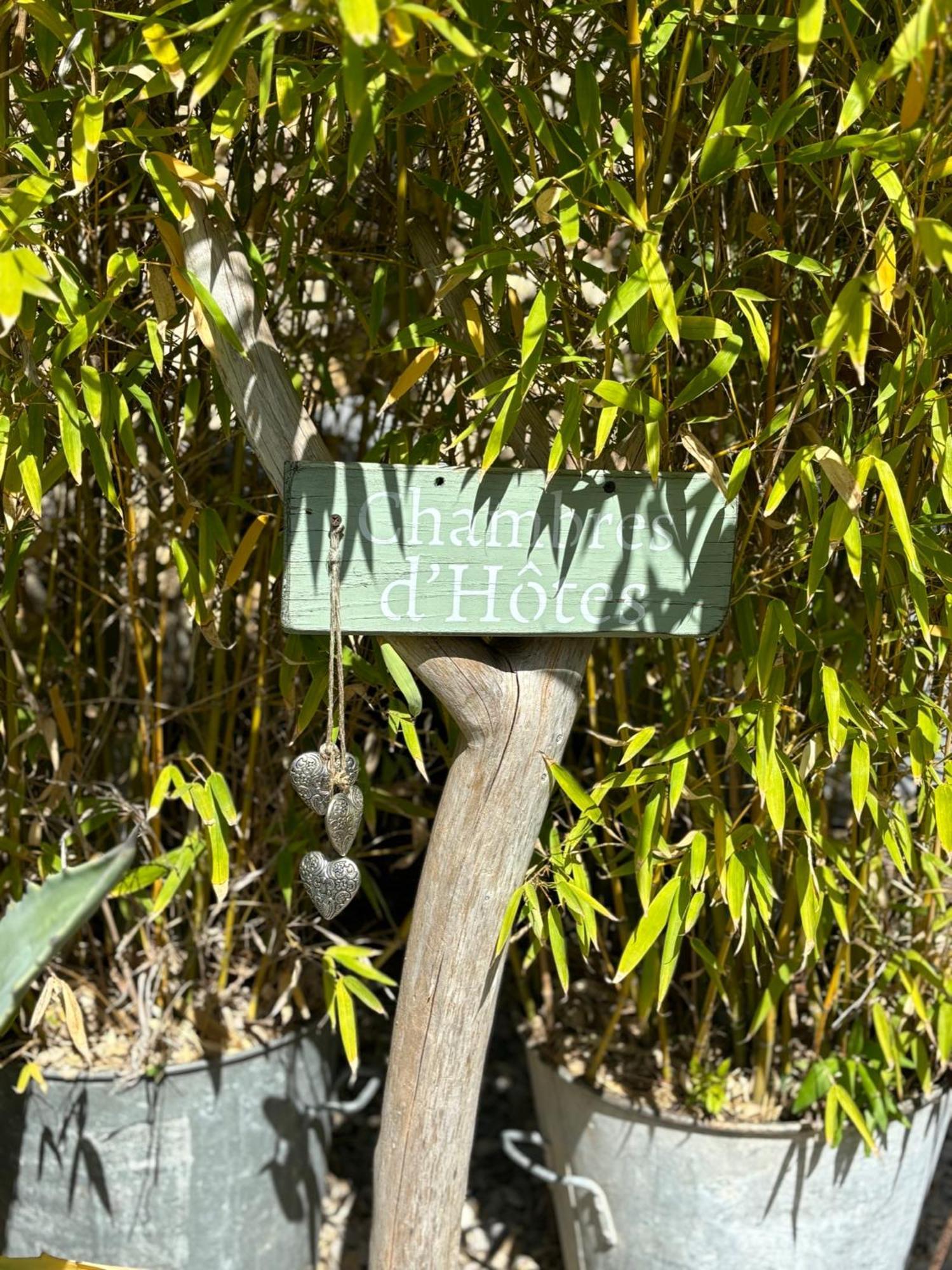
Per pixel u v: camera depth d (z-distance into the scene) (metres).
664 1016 1.58
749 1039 1.62
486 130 1.27
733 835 1.32
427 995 1.28
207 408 1.46
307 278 1.49
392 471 1.09
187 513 1.33
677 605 1.17
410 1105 1.31
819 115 1.18
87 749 1.72
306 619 1.11
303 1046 1.67
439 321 1.20
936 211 1.07
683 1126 1.54
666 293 0.98
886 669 1.36
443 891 1.26
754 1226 1.56
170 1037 1.60
